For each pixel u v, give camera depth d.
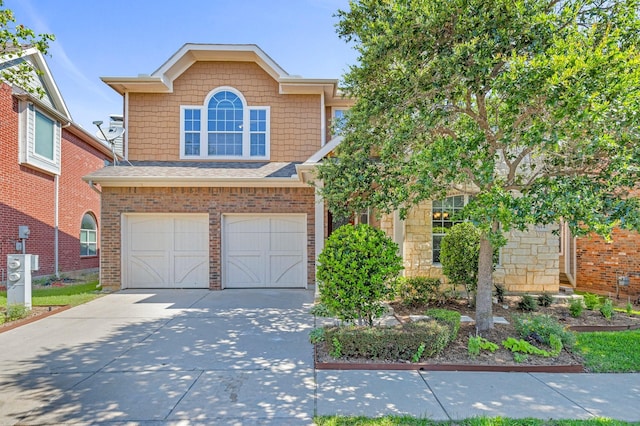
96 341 6.00
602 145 4.54
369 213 11.34
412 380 4.53
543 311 7.97
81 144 16.31
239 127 12.35
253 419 3.61
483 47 5.00
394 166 6.12
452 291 8.94
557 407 3.86
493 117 6.12
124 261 10.96
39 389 4.24
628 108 4.38
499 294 8.72
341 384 4.41
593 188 4.64
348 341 5.15
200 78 12.30
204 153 12.21
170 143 12.15
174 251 11.12
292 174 10.94
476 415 3.68
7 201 12.04
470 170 5.22
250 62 12.41
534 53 4.96
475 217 4.54
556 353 5.18
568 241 11.66
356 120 6.38
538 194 4.56
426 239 9.82
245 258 11.22
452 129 6.70
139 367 4.90
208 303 8.96
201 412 3.73
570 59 4.35
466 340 5.90
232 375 4.66
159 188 10.95
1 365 4.96
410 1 5.18
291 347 5.73
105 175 10.57
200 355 5.36
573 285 11.31
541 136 4.58
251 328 6.78
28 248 12.98
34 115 13.16
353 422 3.55
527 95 4.66
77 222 15.96
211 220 10.99
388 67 6.20
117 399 4.00
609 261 10.28
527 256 9.73
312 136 12.45
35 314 7.71
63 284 12.39
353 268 5.57
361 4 6.19
